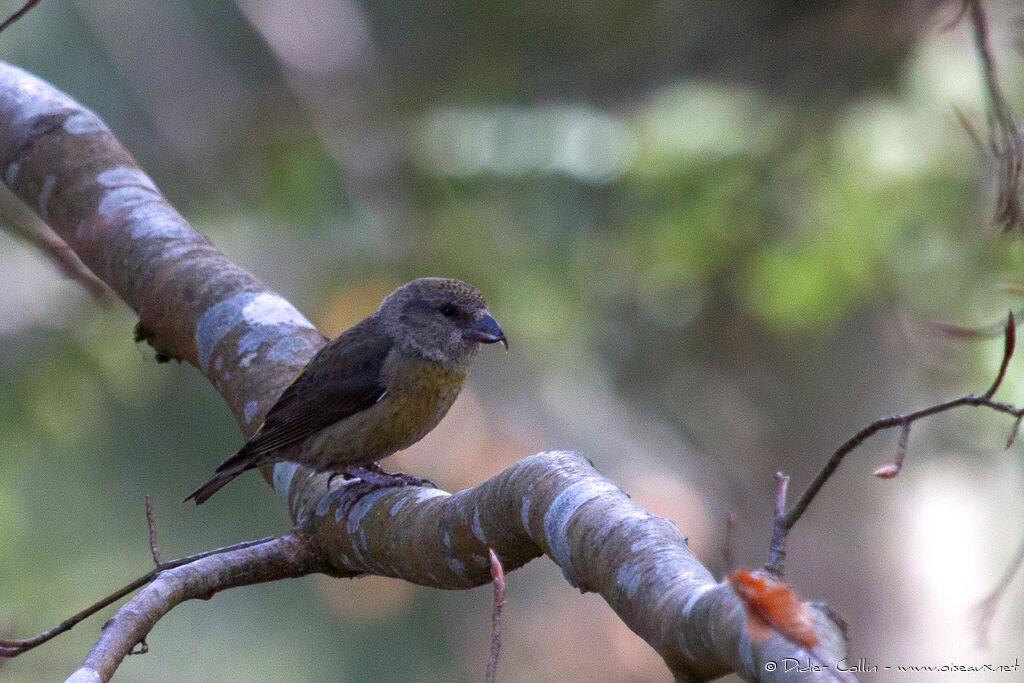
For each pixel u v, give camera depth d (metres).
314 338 6.76
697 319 14.77
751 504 15.95
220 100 16.28
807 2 12.88
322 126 14.27
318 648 15.21
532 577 14.14
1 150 7.26
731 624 3.21
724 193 12.53
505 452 12.97
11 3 16.53
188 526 15.37
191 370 15.05
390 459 12.35
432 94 14.27
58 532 14.91
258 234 14.22
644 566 3.84
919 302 12.11
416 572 5.20
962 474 15.33
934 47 11.86
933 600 15.71
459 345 7.23
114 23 16.59
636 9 14.01
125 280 6.83
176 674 14.78
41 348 12.84
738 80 13.29
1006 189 6.13
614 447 14.28
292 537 5.59
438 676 14.92
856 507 15.95
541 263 13.36
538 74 14.22
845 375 15.48
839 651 3.07
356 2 15.94
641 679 13.34
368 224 13.67
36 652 10.41
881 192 12.05
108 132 7.37
